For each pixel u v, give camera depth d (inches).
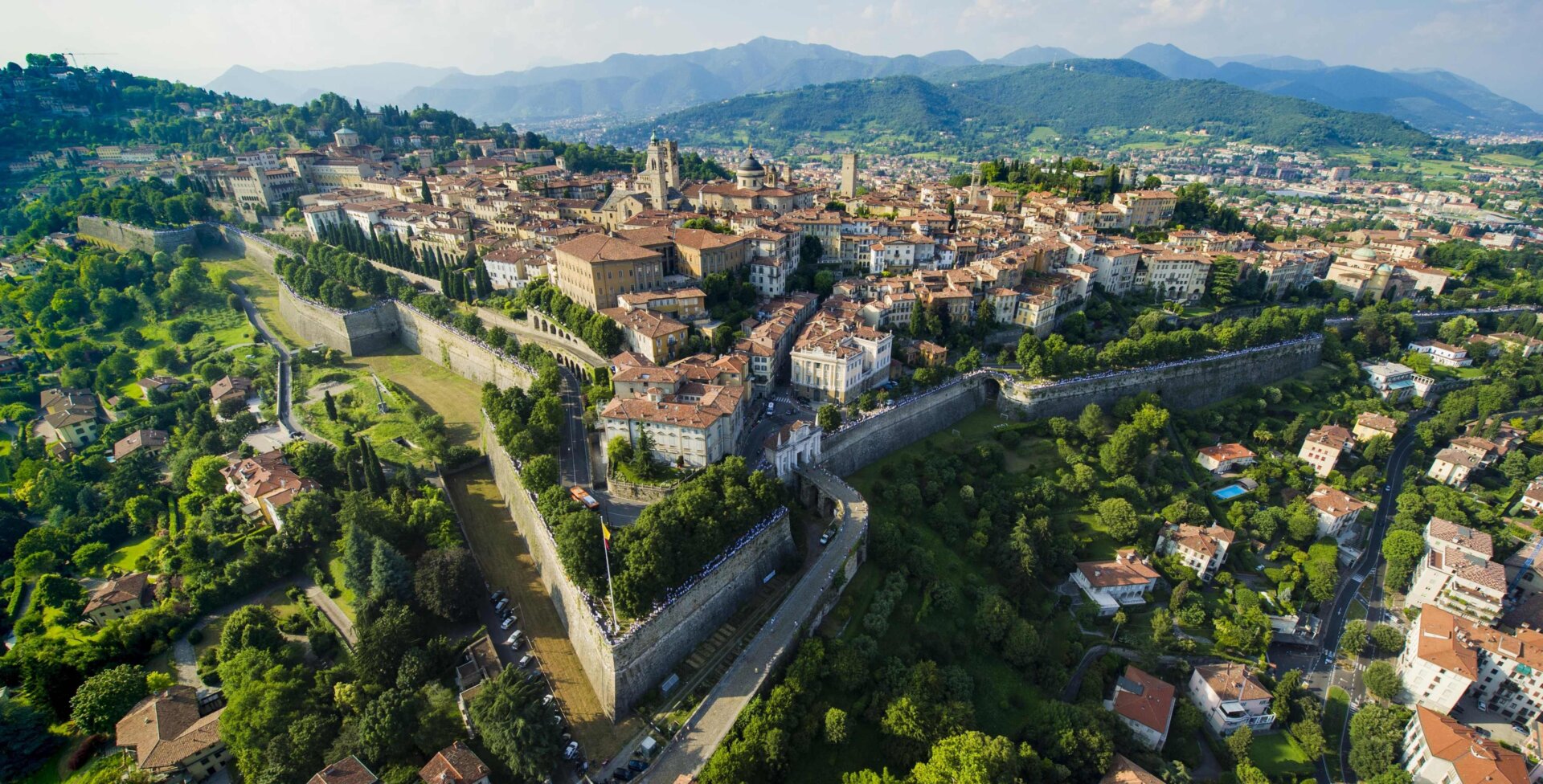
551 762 4067.4
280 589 5639.8
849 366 7322.8
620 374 6604.3
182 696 4579.2
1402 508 7544.3
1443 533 6840.6
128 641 4926.2
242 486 6609.3
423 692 4446.4
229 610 5418.3
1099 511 6983.3
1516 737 5467.5
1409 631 6156.5
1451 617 5920.3
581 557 4712.1
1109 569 6422.2
